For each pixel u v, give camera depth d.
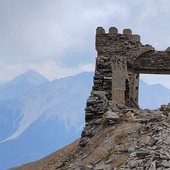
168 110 37.31
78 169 27.77
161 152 23.61
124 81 50.97
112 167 25.83
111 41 56.78
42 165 45.22
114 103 41.41
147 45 57.38
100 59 46.94
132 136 30.34
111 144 30.91
